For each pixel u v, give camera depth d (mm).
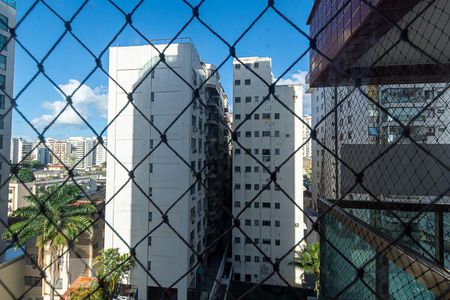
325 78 2967
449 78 2152
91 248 12234
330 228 2988
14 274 10539
